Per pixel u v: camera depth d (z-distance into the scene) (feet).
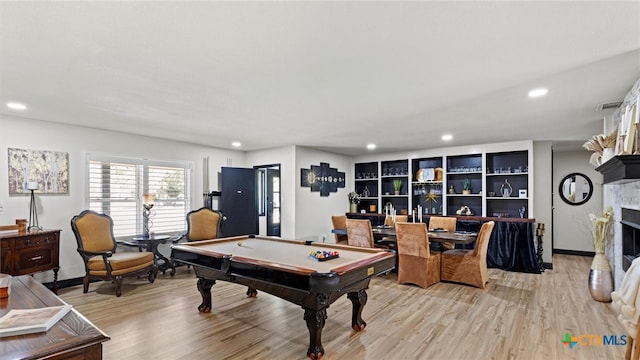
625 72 8.35
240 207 21.75
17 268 12.25
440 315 11.42
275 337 9.63
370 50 7.11
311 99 10.85
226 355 8.55
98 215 15.08
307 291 7.99
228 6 5.37
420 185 23.95
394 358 8.44
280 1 5.23
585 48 6.97
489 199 20.92
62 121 14.29
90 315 11.31
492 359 8.39
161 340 9.40
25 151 13.82
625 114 9.32
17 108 12.00
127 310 11.82
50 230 13.51
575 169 23.29
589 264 19.93
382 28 6.13
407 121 14.21
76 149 15.31
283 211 22.11
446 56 7.42
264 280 8.95
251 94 10.30
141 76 8.66
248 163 24.02
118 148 16.80
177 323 10.62
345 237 20.76
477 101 11.05
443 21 5.87
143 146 17.84
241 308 12.01
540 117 13.39
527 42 6.70
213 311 11.71
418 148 22.75
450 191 22.15
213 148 21.71
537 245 18.31
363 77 8.79
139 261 14.43
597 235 13.24
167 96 10.50
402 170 24.79
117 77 8.73
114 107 11.86
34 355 3.95
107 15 5.63
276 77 8.77
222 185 21.13
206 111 12.43
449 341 9.41
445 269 15.78
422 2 5.26
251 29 6.16
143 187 17.80
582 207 22.98
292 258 10.13
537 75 8.61
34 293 6.24
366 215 25.22
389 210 24.11
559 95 10.36
